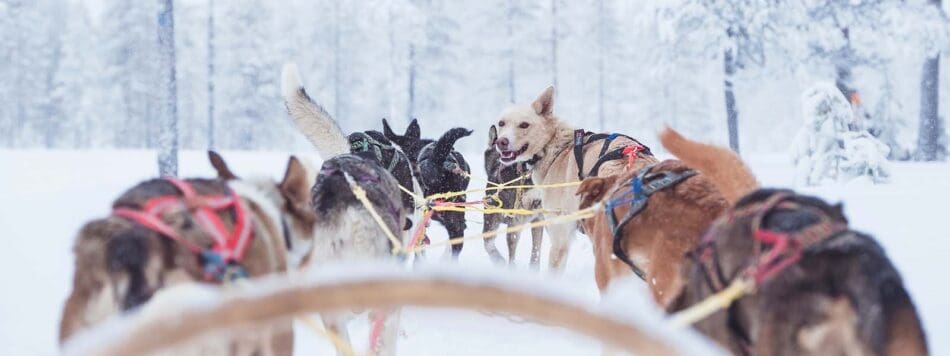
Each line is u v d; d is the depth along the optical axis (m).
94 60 74.31
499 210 10.30
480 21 62.38
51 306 8.88
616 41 66.00
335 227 6.39
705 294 3.86
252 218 3.97
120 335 2.01
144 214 3.54
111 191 17.75
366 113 67.75
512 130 11.02
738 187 4.91
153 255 3.35
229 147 67.62
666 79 42.22
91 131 73.56
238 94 64.12
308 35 67.62
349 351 4.31
